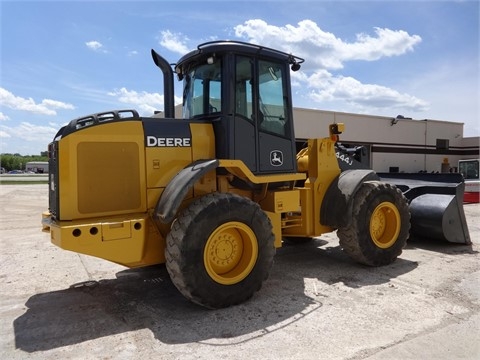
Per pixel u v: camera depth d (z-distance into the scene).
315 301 4.08
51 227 3.70
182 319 3.69
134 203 3.97
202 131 4.39
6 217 11.10
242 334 3.34
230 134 4.29
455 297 4.14
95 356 3.03
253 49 4.47
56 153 3.72
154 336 3.35
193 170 3.91
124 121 3.96
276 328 3.44
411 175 7.48
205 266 3.76
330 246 6.76
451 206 6.34
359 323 3.50
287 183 5.10
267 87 4.70
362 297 4.17
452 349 3.00
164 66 4.87
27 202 15.46
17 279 5.07
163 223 3.69
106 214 3.83
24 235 8.20
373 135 24.66
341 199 5.12
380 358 2.88
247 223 4.02
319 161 5.30
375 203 5.28
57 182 3.69
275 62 4.80
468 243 6.62
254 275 4.06
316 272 5.16
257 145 4.54
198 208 3.78
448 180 6.82
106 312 3.92
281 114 4.84
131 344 3.21
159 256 4.06
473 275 4.93
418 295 4.21
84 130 3.75
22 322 3.71
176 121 4.29
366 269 5.28
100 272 5.35
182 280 3.65
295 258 5.94
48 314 3.89
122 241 3.71
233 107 4.32
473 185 12.56
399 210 5.52
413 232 6.69
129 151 3.95
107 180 3.84
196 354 3.01
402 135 26.23
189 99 4.91
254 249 4.06
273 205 4.73
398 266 5.39
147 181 4.04
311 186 5.27
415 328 3.38
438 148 28.50
